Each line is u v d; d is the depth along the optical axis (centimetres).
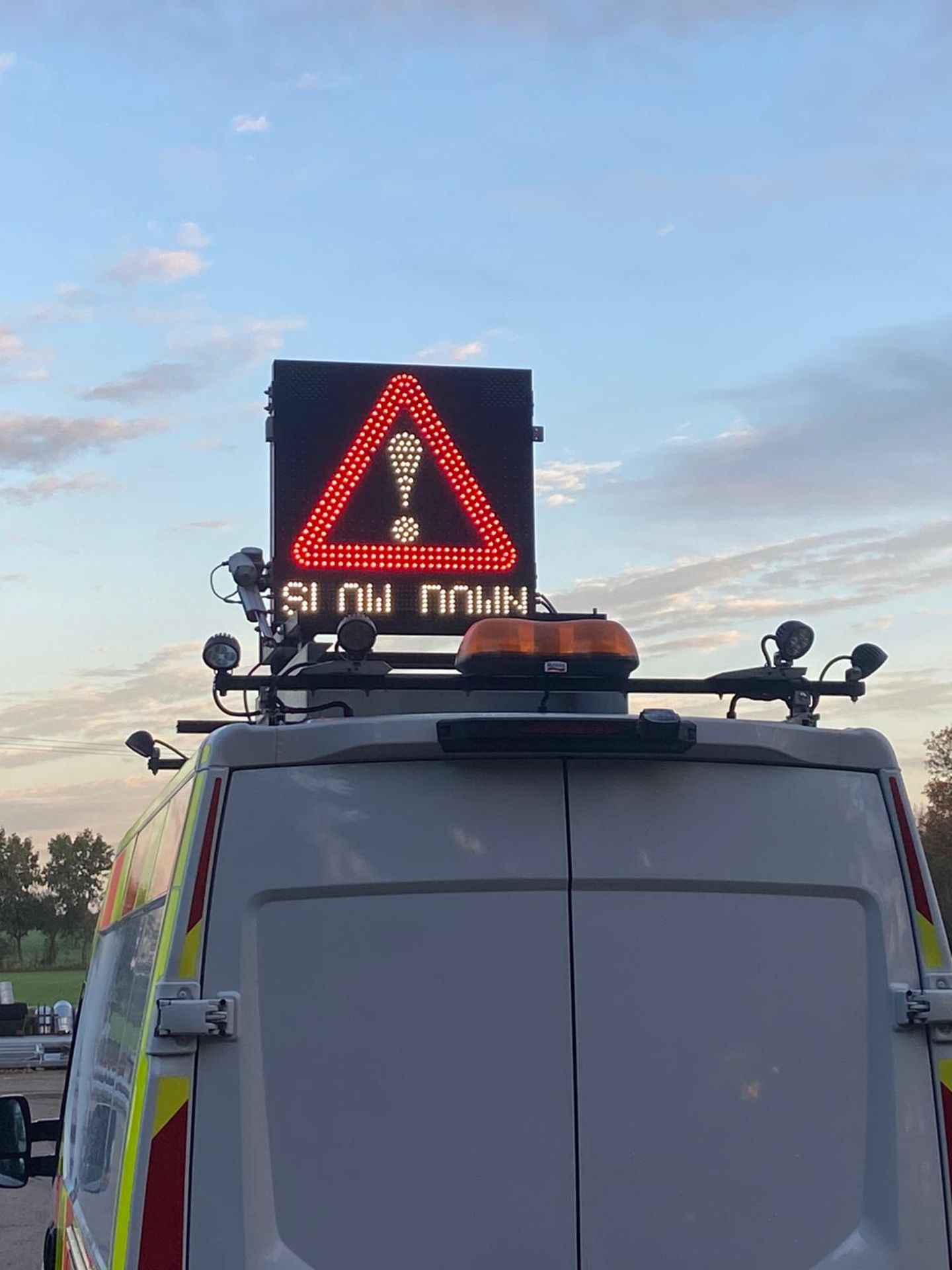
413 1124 293
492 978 301
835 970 317
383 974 298
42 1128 552
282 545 588
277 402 595
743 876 315
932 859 6512
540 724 306
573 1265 293
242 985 292
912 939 322
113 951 438
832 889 320
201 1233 280
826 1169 307
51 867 11550
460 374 610
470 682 361
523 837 308
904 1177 309
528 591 607
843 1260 303
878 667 393
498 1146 295
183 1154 283
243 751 302
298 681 381
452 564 598
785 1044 310
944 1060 318
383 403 602
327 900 299
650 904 310
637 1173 298
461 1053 297
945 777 6694
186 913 293
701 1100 304
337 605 588
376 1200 289
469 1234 290
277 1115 288
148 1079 286
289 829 300
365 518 595
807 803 323
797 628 392
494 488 606
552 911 306
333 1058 293
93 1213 366
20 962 11569
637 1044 304
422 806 306
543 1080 299
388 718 305
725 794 319
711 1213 299
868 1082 314
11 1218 1334
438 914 302
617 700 395
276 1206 285
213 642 379
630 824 312
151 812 380
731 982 310
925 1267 306
